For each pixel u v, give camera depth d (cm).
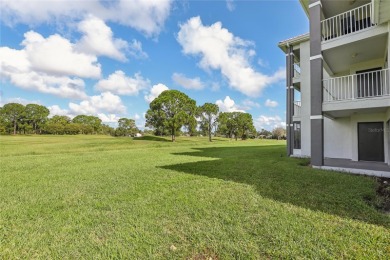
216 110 4041
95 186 637
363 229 335
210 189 580
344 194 518
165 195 531
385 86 802
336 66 1116
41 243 310
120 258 271
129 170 895
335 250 279
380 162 1031
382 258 261
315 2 939
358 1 973
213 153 1675
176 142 3372
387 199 487
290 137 1425
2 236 332
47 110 7131
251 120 4806
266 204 453
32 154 1633
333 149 1252
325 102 902
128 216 403
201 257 271
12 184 670
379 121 1048
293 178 698
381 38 817
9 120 6469
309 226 348
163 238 318
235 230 338
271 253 274
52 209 450
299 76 1422
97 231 345
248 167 930
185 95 3572
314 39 936
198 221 375
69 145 2642
